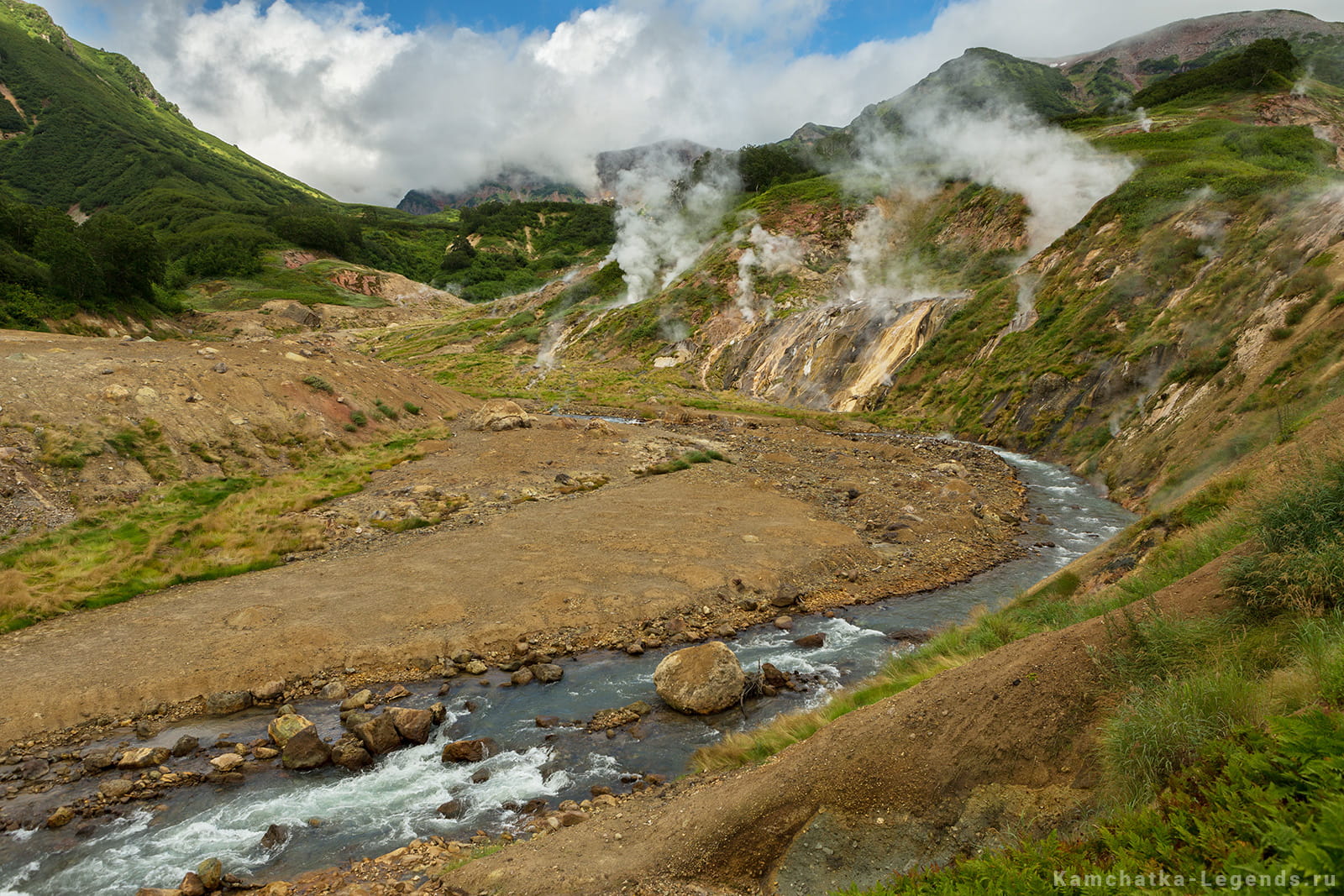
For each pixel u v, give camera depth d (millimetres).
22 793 8453
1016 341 37969
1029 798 5258
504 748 9391
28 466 18375
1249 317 23703
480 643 12664
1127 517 21016
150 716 10383
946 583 16156
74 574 14734
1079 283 37500
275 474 23656
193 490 20344
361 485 22625
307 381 29344
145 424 22141
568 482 23891
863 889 5070
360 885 6422
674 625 13625
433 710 10273
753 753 8211
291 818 7863
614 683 11422
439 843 7219
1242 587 6121
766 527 19062
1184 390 23797
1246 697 4613
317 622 12945
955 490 23766
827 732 6742
